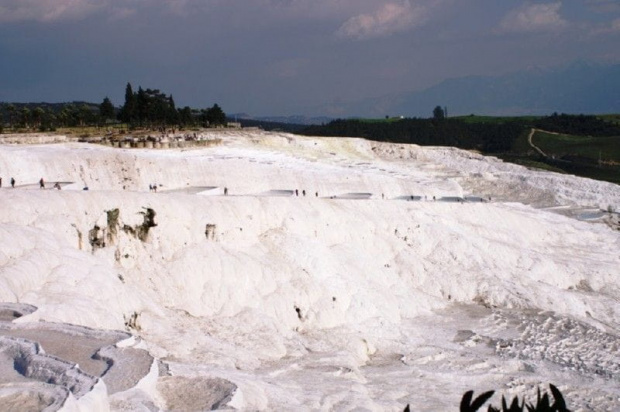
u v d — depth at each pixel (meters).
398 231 74.06
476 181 123.94
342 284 59.53
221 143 117.62
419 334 57.38
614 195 118.62
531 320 63.34
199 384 32.78
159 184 78.88
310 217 66.44
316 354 49.47
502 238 82.19
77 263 45.97
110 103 144.38
